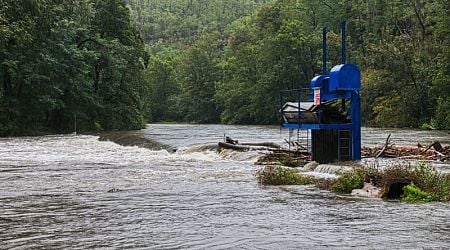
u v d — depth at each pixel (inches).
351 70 802.2
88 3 2368.4
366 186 590.2
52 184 670.5
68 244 356.8
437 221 426.0
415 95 2503.7
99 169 847.1
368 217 445.1
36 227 411.8
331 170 745.6
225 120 4178.2
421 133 1878.7
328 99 816.9
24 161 990.4
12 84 1942.7
